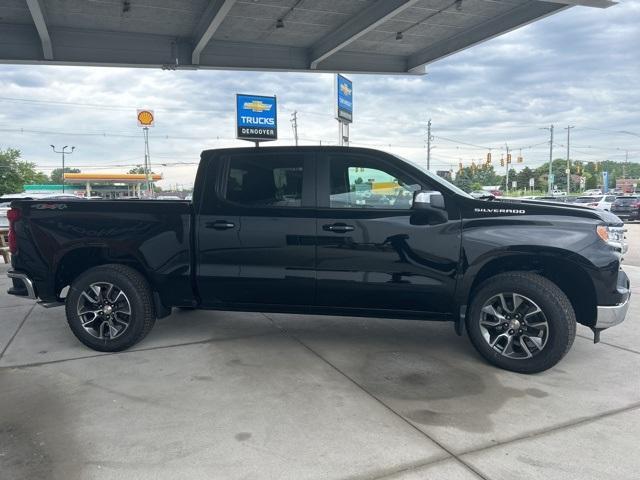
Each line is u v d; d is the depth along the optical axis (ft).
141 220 15.71
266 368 14.67
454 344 16.92
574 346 16.88
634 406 12.25
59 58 34.37
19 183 226.79
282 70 39.99
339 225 14.67
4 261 37.22
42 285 16.39
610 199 114.21
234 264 15.30
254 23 34.19
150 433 10.86
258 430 11.00
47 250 16.17
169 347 16.52
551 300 13.52
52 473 9.39
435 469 9.55
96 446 10.34
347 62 41.52
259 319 19.94
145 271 15.96
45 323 19.58
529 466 9.65
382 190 14.85
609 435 10.84
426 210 14.20
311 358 15.53
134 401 12.44
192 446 10.33
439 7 31.76
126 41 35.58
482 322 14.46
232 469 9.53
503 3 31.12
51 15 31.58
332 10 31.94
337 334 18.01
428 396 12.79
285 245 14.94
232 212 15.26
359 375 14.17
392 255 14.47
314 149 15.21
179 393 12.91
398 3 29.01
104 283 15.80
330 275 14.80
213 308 16.03
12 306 22.52
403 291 14.56
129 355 15.75
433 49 39.65
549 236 13.70
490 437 10.75
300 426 11.19
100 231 15.89
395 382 13.69
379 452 10.14
